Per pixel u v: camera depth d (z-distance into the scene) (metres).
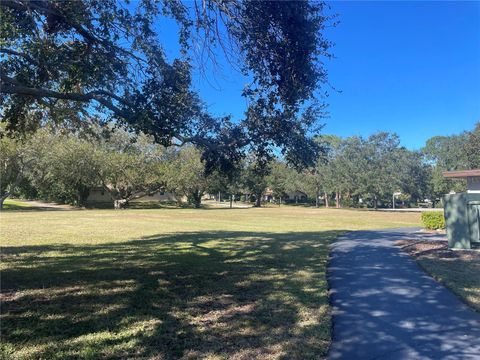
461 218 11.02
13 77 8.02
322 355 4.49
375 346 4.72
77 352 4.48
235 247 12.98
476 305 6.20
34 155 39.56
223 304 6.40
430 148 77.44
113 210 42.25
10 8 6.96
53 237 15.66
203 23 7.00
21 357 4.32
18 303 6.30
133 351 4.53
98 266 9.45
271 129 8.18
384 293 6.99
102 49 7.48
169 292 7.11
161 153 49.09
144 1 7.08
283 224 24.88
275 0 6.39
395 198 75.56
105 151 45.34
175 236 16.38
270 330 5.23
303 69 6.88
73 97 7.57
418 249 11.83
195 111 8.19
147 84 7.62
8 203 52.12
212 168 9.23
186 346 4.69
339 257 10.85
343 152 61.97
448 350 4.58
